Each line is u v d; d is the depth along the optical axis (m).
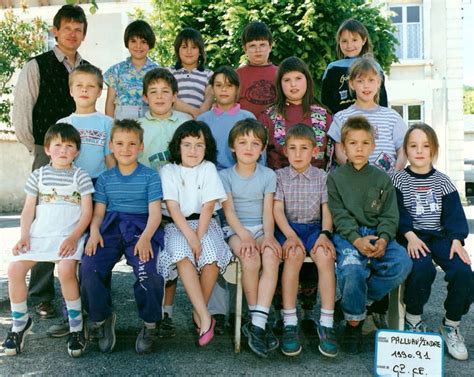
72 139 3.97
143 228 3.88
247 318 4.41
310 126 4.44
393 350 3.35
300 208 4.11
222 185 4.01
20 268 3.76
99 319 3.73
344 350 3.89
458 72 15.47
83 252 3.82
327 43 11.10
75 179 3.97
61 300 5.16
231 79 4.54
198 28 11.99
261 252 3.86
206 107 5.04
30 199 3.94
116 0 16.08
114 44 16.19
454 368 3.60
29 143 4.85
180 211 3.94
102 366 3.61
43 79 4.78
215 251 3.79
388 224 3.85
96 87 4.32
